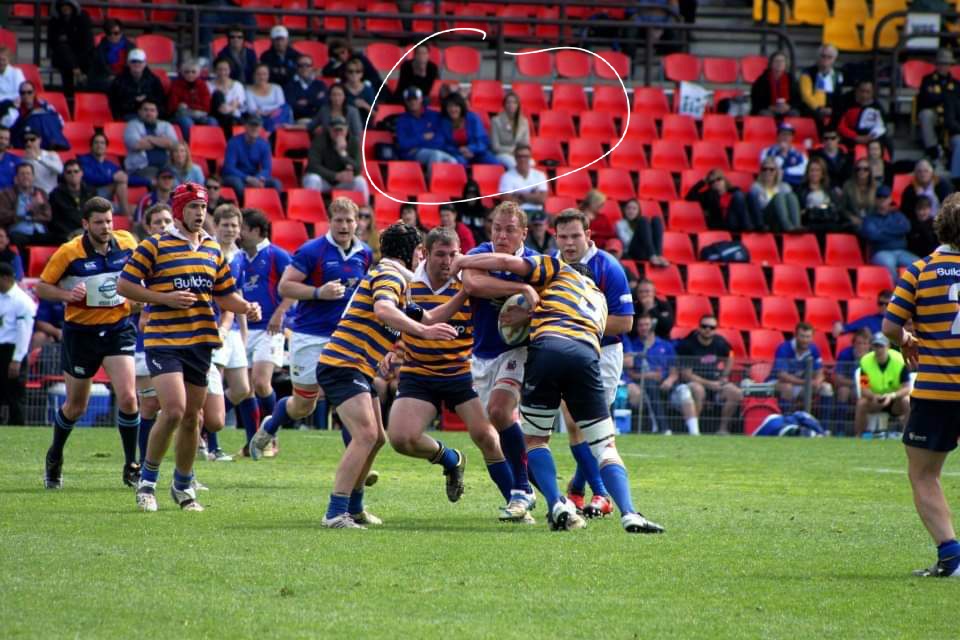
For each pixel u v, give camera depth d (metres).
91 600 18.92
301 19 92.31
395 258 27.47
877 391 63.31
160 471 38.31
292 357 37.09
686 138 88.19
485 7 95.19
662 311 67.69
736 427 63.91
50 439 48.12
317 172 76.50
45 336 60.66
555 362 26.50
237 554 23.03
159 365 28.61
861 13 96.94
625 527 26.92
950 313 22.44
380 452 47.28
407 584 20.58
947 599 20.41
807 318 76.00
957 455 53.47
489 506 31.62
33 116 73.38
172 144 74.50
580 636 17.34
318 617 18.11
